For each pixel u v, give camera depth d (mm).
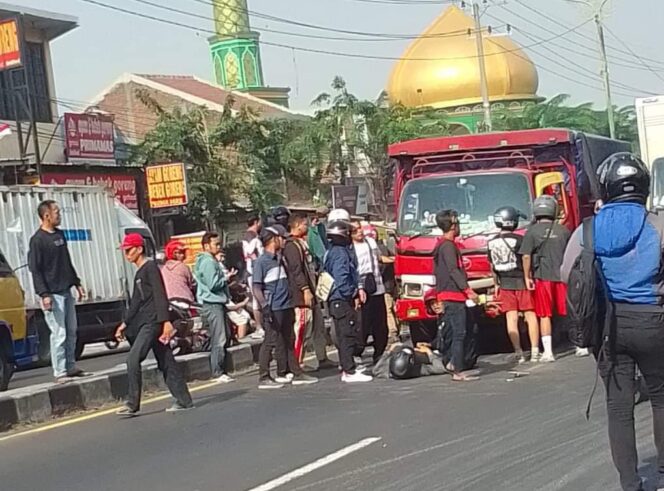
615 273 6129
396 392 11914
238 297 19828
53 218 12766
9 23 28688
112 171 32844
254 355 16016
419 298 15016
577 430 9008
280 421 10531
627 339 6129
